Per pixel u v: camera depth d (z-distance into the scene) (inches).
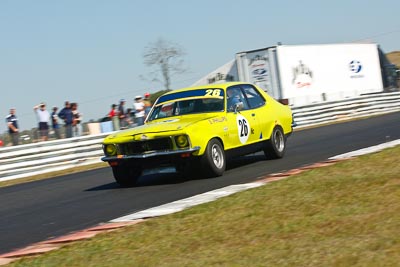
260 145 738.8
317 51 1931.6
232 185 577.9
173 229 409.7
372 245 320.8
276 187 505.4
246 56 1856.5
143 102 1374.3
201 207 464.1
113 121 1353.3
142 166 649.0
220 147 665.0
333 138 1042.7
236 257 333.1
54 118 1256.2
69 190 732.0
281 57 1804.9
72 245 402.3
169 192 598.2
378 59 2215.8
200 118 667.4
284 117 792.3
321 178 524.4
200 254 347.9
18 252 409.7
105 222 483.2
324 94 1926.7
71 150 1099.3
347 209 401.4
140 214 488.7
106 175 863.1
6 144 1163.3
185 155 627.8
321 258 311.9
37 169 1040.2
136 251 369.4
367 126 1262.3
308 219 390.6
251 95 754.2
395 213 375.9
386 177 490.9
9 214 595.8
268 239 360.8
